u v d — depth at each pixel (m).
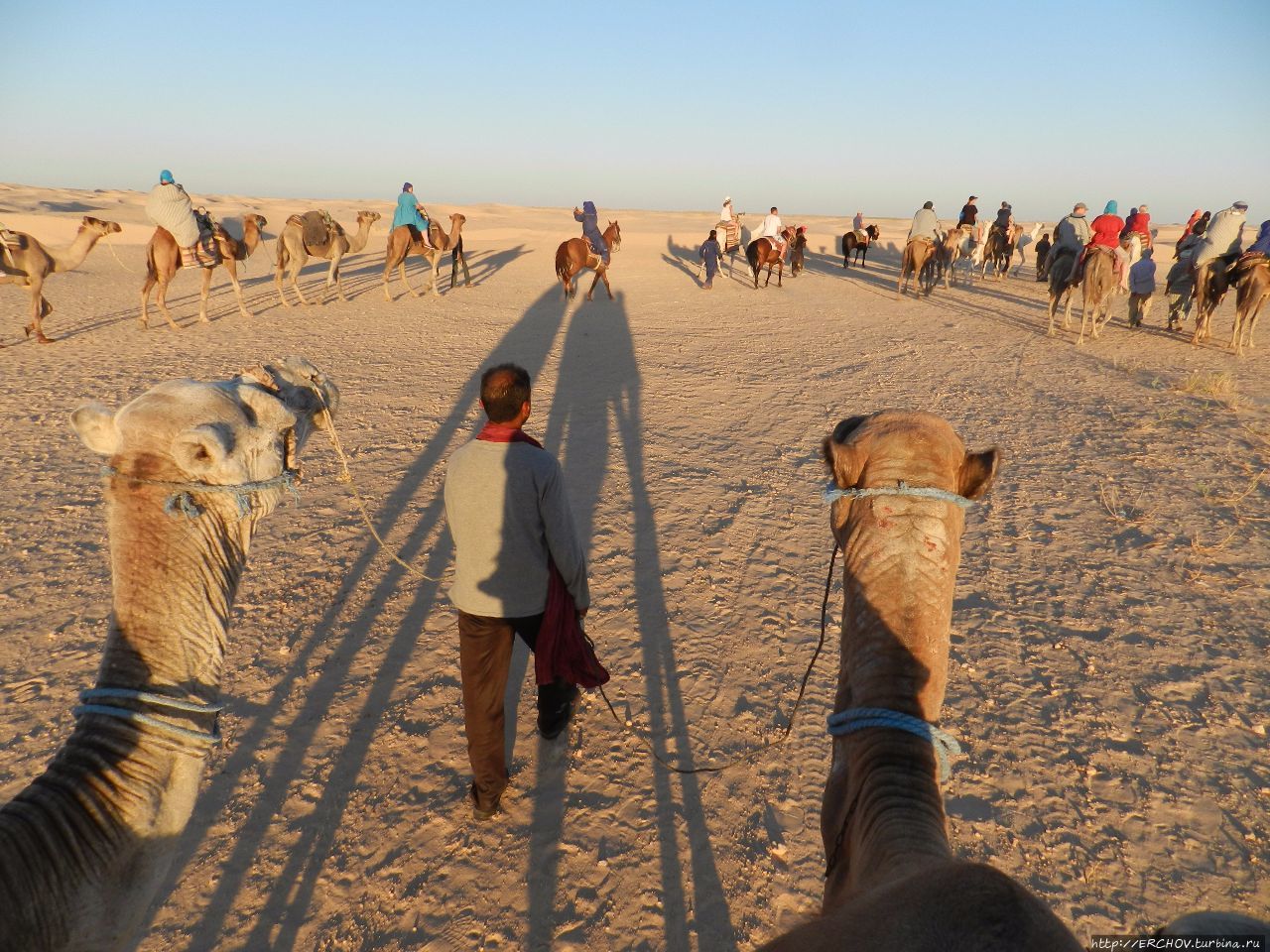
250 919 3.08
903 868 1.55
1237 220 13.23
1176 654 4.75
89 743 2.03
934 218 21.91
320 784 3.79
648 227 51.47
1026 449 8.55
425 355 13.50
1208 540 6.20
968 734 4.13
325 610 5.33
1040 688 4.49
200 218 15.40
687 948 2.98
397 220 19.70
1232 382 11.12
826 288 24.38
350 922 3.08
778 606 5.41
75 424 2.11
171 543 2.13
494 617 3.23
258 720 4.22
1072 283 14.62
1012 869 3.29
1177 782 3.75
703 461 8.27
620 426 9.51
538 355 13.63
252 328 15.52
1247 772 3.80
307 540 6.36
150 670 2.11
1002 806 3.63
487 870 3.33
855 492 2.17
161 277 14.97
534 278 25.91
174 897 3.16
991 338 15.15
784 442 8.90
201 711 2.19
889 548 2.08
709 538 6.44
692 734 4.17
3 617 5.16
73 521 6.67
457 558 3.23
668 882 3.27
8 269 12.98
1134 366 12.33
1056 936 1.23
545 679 3.36
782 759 3.98
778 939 1.57
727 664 4.76
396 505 7.11
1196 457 8.08
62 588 5.55
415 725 4.22
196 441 2.08
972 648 4.91
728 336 15.69
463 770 3.91
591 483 7.63
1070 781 3.78
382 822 3.57
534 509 3.15
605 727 4.23
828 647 4.94
